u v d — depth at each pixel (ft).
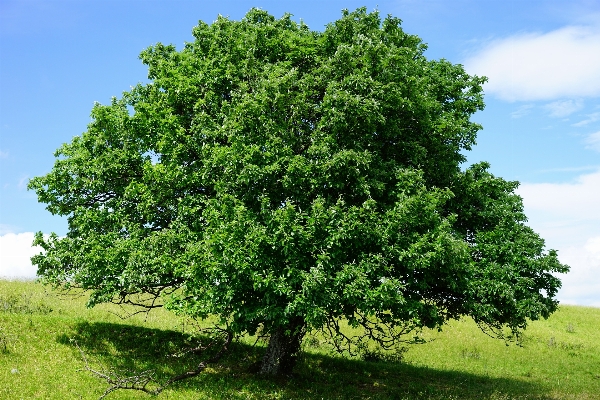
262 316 45.83
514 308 53.26
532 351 106.01
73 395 45.52
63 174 60.70
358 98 47.42
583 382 82.07
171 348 66.23
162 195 54.75
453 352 98.89
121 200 59.11
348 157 45.47
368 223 45.29
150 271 53.42
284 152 47.80
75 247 57.67
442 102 65.92
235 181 48.57
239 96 53.36
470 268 51.08
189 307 47.14
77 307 81.10
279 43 59.57
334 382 64.34
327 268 44.06
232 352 69.51
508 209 59.41
